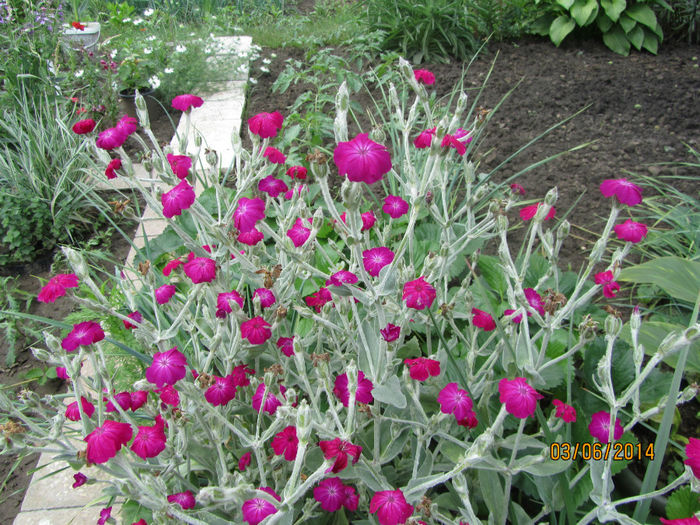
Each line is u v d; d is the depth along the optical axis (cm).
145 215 340
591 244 289
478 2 562
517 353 154
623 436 172
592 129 393
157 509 121
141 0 729
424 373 138
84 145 334
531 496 173
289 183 312
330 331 184
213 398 143
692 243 259
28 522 185
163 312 207
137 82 472
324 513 159
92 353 138
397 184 299
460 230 251
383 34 536
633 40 518
